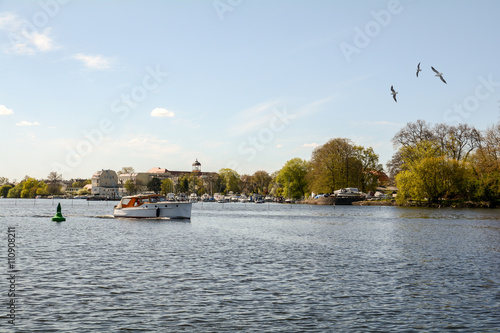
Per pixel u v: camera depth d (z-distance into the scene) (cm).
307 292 2322
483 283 2550
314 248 3997
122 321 1856
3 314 1930
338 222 7500
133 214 7881
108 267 2988
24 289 2348
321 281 2583
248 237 4975
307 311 2002
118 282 2528
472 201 11206
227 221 7775
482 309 2038
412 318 1911
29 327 1778
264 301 2152
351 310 2019
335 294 2286
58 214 7569
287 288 2406
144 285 2458
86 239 4669
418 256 3528
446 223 6956
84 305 2070
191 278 2645
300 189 16938
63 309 2008
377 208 12494
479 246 4144
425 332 1750
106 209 13200
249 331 1753
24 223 7062
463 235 5153
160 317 1909
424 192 11394
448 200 11638
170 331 1750
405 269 2966
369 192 15388
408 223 7038
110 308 2030
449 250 3881
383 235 5200
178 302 2128
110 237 4891
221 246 4119
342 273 2819
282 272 2841
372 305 2097
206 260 3294
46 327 1780
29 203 19300
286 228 6269
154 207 7756
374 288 2417
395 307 2066
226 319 1889
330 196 15138
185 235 5178
